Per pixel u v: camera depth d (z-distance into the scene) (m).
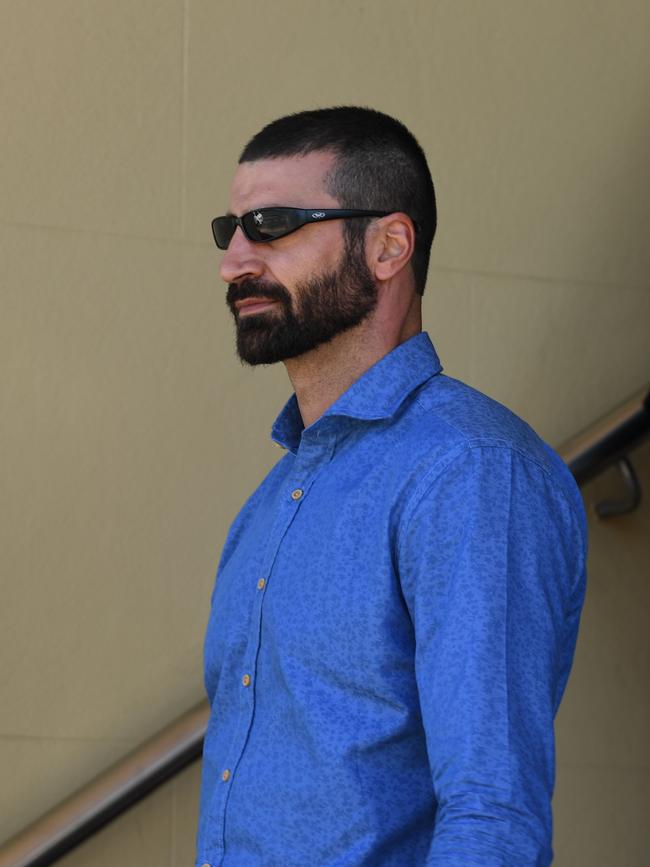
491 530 4.29
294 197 5.15
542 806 3.94
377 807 4.35
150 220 9.12
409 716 4.38
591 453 9.02
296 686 4.51
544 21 10.07
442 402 4.84
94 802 8.23
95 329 8.97
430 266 9.62
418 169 5.36
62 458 8.84
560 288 9.90
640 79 10.14
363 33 9.67
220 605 5.24
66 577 8.80
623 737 9.62
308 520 4.76
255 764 4.60
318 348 5.17
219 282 9.23
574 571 4.64
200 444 9.09
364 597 4.46
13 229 8.87
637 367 9.98
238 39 9.40
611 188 10.06
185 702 8.88
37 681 8.70
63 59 9.04
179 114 9.23
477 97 9.87
